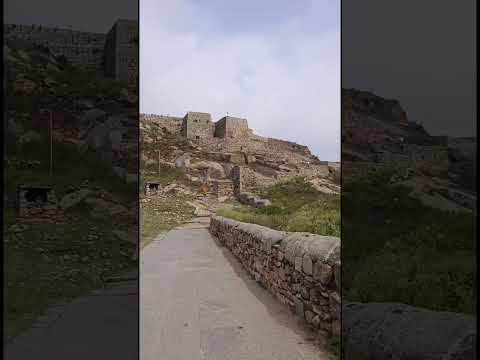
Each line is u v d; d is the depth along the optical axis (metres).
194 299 4.27
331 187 19.64
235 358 2.66
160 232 12.87
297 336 3.04
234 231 7.58
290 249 3.66
